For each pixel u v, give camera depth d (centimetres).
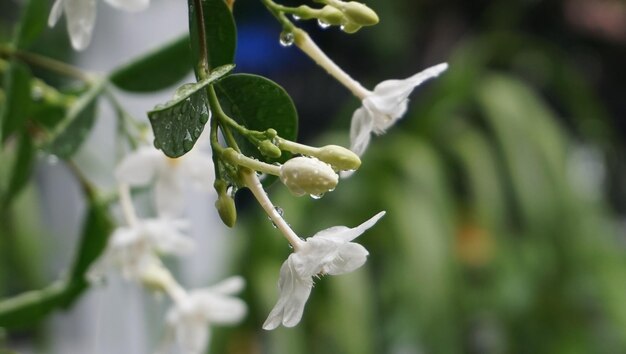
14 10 78
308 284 32
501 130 93
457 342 86
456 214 95
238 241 89
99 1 82
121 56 86
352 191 92
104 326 75
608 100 126
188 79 44
